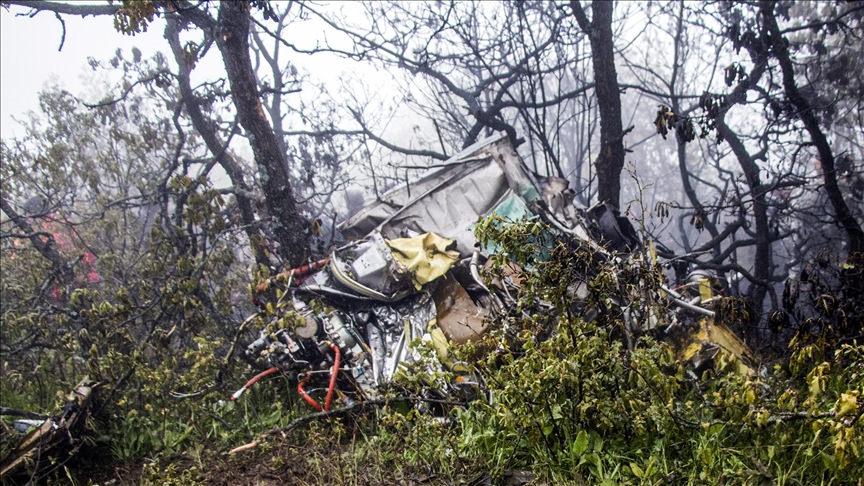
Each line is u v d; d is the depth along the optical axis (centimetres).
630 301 462
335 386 544
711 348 482
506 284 548
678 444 392
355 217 680
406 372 482
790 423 379
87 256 903
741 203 824
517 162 651
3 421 523
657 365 413
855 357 390
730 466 371
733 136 905
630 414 392
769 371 510
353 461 452
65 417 490
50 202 871
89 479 489
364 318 582
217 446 529
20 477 481
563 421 410
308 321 554
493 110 907
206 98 766
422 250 569
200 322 627
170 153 931
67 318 657
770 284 874
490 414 435
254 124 652
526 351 411
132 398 574
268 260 682
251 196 707
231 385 611
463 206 639
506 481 407
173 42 753
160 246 685
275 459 472
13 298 778
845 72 875
